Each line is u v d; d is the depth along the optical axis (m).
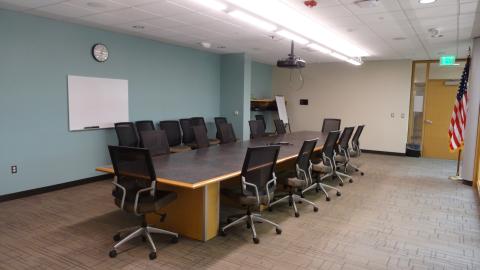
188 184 2.75
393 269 2.83
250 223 3.50
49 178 5.04
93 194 4.89
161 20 4.90
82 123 5.41
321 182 5.58
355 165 7.50
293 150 4.69
